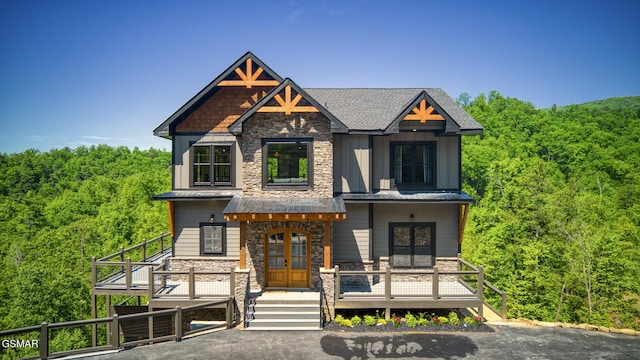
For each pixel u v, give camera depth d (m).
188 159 18.09
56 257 45.53
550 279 27.48
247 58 17.55
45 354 11.79
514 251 28.66
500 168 45.06
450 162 18.09
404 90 21.28
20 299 29.62
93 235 53.69
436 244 17.84
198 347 12.83
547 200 32.97
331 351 12.51
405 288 16.59
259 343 13.13
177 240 17.86
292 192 16.75
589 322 26.14
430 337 13.66
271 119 16.84
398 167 18.14
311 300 14.87
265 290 16.33
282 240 16.67
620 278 26.31
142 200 61.22
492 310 16.25
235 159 17.98
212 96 18.23
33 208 69.19
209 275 17.64
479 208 47.25
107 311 16.55
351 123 17.67
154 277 16.34
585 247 27.81
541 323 14.91
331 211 15.08
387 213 17.86
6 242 58.47
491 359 12.01
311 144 16.78
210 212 17.84
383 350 12.60
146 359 11.95
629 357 12.21
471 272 15.01
